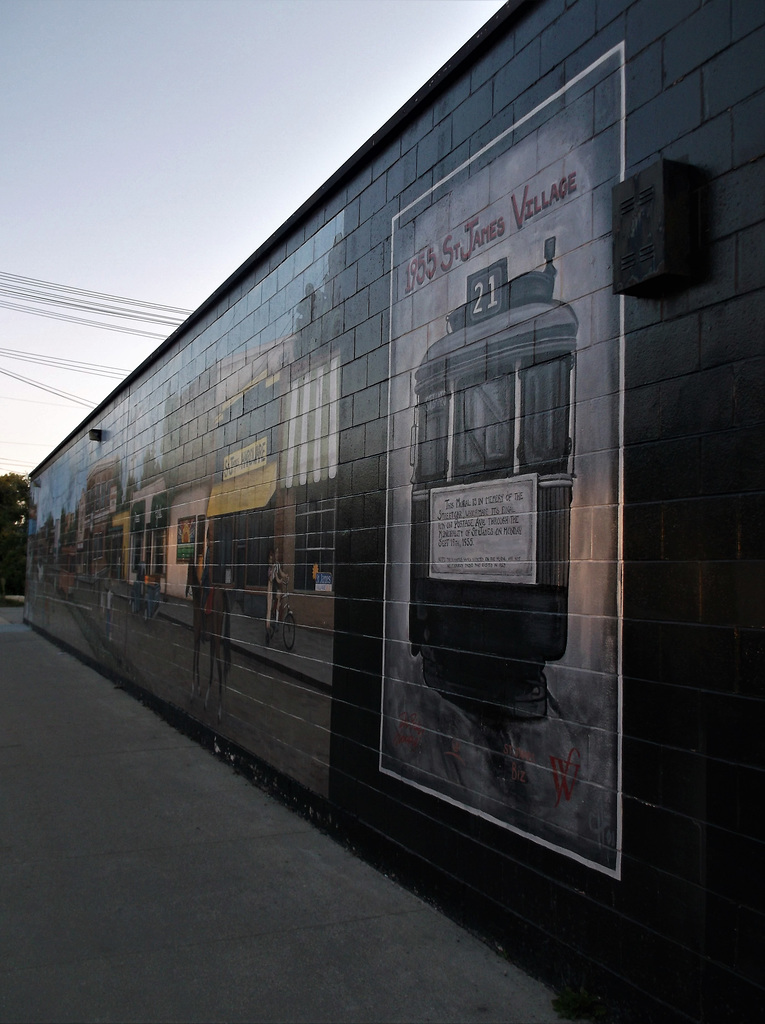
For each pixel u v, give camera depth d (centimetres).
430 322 501
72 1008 352
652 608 328
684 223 321
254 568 778
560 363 388
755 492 287
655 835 321
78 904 462
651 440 333
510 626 412
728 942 288
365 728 550
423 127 521
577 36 389
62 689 1328
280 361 743
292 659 673
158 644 1119
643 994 322
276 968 389
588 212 375
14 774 754
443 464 479
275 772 692
